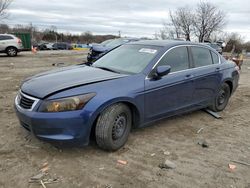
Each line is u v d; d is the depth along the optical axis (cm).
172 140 476
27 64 1546
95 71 460
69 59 2020
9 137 452
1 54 2347
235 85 662
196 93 548
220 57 628
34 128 378
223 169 393
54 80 415
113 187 339
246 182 364
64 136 376
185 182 357
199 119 589
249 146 472
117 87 410
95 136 405
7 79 984
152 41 543
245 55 3528
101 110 390
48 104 371
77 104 375
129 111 432
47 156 400
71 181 346
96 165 383
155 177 363
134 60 487
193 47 554
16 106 413
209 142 479
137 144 451
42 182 341
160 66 457
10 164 377
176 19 5216
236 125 570
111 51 559
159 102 471
